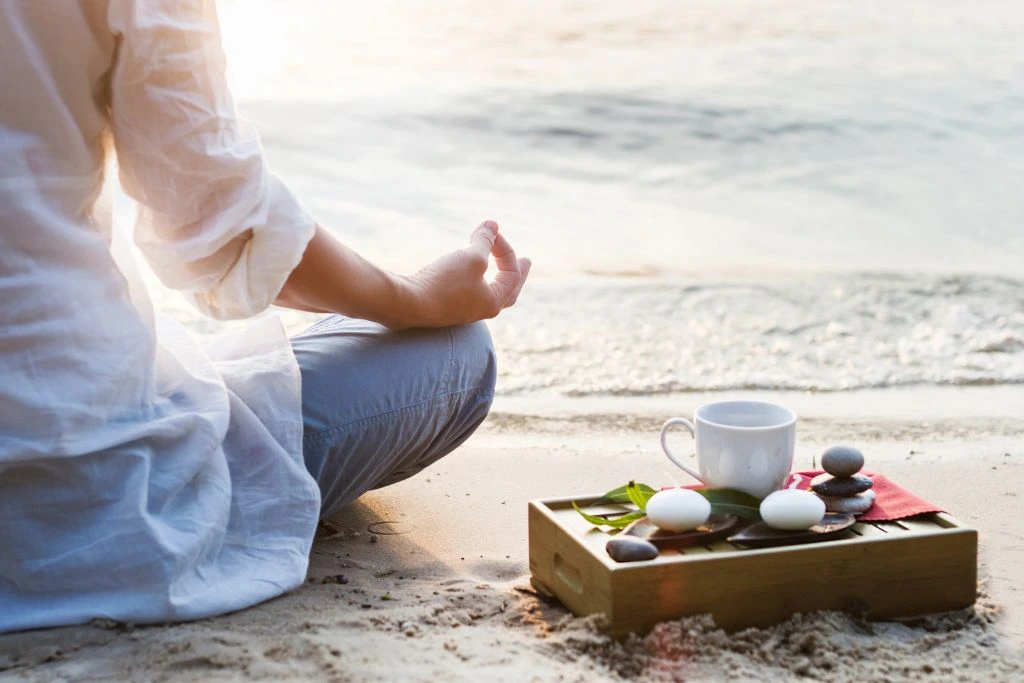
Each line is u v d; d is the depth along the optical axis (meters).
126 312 1.50
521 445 2.85
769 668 1.46
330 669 1.38
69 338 1.43
